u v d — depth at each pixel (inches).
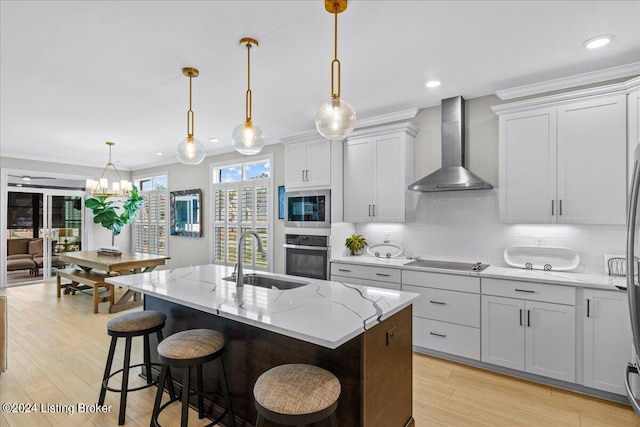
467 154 139.6
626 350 94.6
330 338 55.2
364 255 167.9
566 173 111.1
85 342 142.2
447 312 123.9
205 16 81.7
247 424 82.0
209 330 82.4
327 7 75.0
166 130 186.2
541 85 121.2
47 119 165.2
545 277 107.4
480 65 108.6
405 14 81.2
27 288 247.3
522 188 118.7
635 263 51.3
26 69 109.7
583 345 100.6
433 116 148.3
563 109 111.7
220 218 246.2
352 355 66.1
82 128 181.9
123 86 123.9
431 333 127.4
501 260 133.0
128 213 288.2
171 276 108.0
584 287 99.8
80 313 184.4
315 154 165.8
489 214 135.7
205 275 109.8
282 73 114.0
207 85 123.6
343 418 67.2
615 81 111.1
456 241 143.1
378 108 151.2
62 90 127.7
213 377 90.0
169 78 117.2
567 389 104.3
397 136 146.2
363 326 61.5
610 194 104.2
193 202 262.8
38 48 96.4
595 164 106.6
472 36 91.2
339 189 162.6
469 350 119.5
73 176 284.4
